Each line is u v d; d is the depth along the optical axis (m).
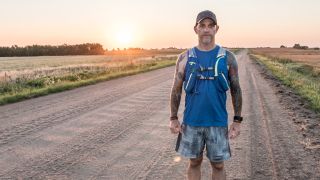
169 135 8.07
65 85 17.77
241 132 8.41
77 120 9.63
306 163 6.11
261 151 6.84
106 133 8.20
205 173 5.57
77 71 28.30
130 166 5.93
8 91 16.73
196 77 3.63
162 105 12.29
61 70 29.95
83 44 141.25
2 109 11.49
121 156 6.48
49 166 5.90
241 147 7.12
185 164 6.06
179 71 3.72
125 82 21.42
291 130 8.62
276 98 14.31
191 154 3.77
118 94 15.40
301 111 11.31
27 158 6.32
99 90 17.05
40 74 24.69
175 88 3.77
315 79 29.52
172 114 3.82
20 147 7.01
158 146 7.16
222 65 3.59
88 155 6.51
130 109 11.46
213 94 3.64
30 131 8.34
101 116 10.23
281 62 58.78
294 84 20.06
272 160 6.28
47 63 60.75
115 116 10.26
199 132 3.72
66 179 5.32
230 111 11.14
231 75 3.68
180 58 3.74
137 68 35.41
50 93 15.84
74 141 7.47
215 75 3.59
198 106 3.67
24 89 16.72
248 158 6.39
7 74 24.23
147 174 5.56
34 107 11.87
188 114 3.73
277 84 20.16
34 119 9.77
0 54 124.00
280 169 5.80
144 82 21.33
